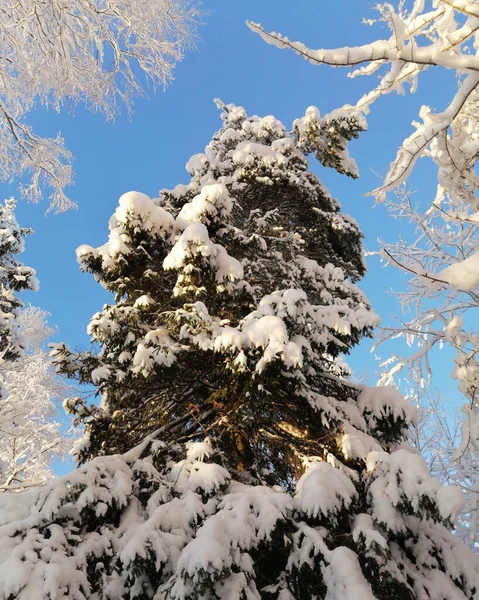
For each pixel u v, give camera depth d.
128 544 2.96
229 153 8.80
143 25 8.32
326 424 4.45
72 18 7.91
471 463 9.11
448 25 2.22
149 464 3.91
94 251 5.08
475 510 8.24
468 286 2.09
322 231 7.89
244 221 7.80
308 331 4.93
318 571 3.02
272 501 3.36
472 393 2.97
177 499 3.45
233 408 4.62
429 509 3.10
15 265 11.40
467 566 3.63
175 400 5.30
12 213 11.65
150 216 5.05
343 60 1.89
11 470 7.17
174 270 4.93
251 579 2.91
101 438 4.75
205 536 2.79
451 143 2.62
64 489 3.44
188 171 8.52
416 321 6.39
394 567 3.01
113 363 5.01
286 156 8.07
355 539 3.16
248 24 1.92
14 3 7.53
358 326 4.92
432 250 7.46
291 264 6.46
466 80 1.97
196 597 2.62
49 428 8.05
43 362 10.87
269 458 5.62
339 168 8.38
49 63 8.05
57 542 3.15
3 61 8.14
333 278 6.45
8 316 9.88
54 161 9.38
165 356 4.43
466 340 3.36
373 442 4.47
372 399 5.09
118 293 4.99
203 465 3.79
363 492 4.00
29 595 2.69
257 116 9.67
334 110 7.91
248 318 4.52
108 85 8.84
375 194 2.41
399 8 2.24
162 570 3.03
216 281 4.91
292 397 4.78
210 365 5.11
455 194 2.76
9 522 3.46
